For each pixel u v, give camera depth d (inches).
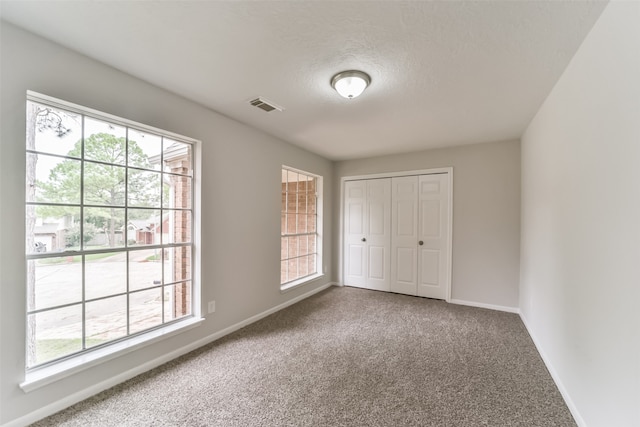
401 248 176.6
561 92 80.0
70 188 72.9
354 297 168.6
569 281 72.1
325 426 63.0
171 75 82.4
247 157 125.1
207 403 70.6
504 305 145.1
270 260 139.7
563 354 75.2
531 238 116.0
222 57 73.4
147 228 90.5
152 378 81.3
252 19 58.9
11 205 60.6
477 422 64.6
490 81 84.1
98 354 74.5
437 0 52.9
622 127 48.4
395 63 75.3
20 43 61.7
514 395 74.6
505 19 57.9
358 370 86.4
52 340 70.2
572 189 70.8
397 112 109.1
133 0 53.3
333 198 199.8
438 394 74.7
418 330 118.0
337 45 67.9
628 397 45.9
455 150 159.0
